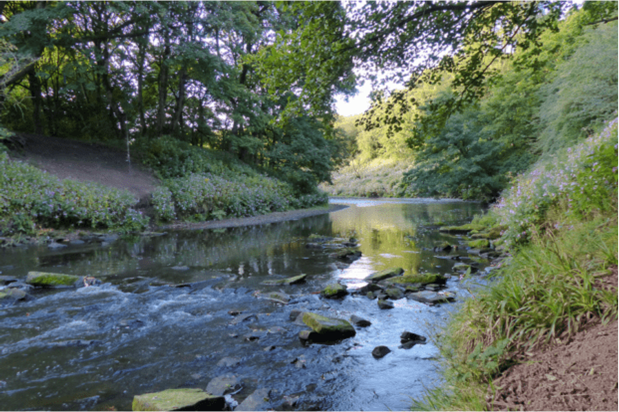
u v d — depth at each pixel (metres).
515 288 2.58
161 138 19.17
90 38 15.35
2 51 12.73
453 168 25.77
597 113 14.08
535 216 5.79
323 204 27.20
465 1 4.52
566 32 18.50
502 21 4.95
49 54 16.17
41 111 19.33
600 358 1.79
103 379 2.83
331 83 4.70
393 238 10.52
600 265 2.58
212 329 3.86
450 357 2.64
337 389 2.62
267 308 4.55
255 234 11.88
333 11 4.22
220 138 25.75
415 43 4.68
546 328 2.21
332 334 3.56
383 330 3.75
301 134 24.39
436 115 5.52
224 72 17.80
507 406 1.76
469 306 2.86
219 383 2.70
